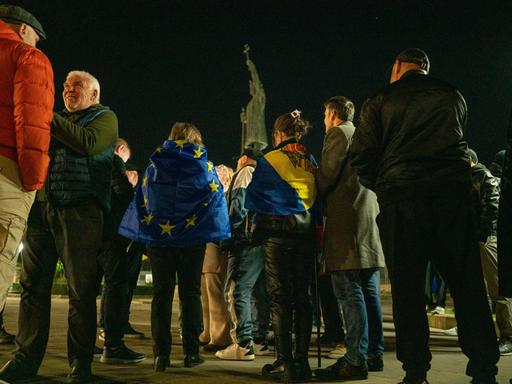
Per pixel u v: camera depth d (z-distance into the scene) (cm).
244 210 478
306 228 388
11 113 288
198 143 439
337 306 573
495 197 512
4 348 513
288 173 390
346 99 421
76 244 368
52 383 356
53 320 802
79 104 393
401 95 313
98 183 376
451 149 303
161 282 415
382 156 318
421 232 298
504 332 507
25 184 286
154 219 410
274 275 383
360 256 383
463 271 299
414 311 296
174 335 638
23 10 341
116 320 450
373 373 404
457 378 374
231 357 467
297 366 372
